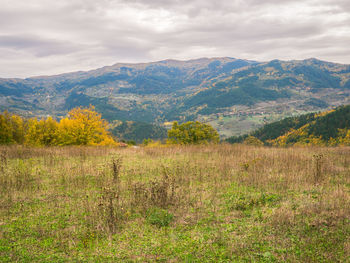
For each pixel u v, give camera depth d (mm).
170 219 5805
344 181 8492
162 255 4352
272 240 4742
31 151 16031
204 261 4121
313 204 6367
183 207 6512
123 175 10133
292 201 6773
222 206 6637
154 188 7137
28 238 5008
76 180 9141
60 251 4535
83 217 6055
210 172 10109
